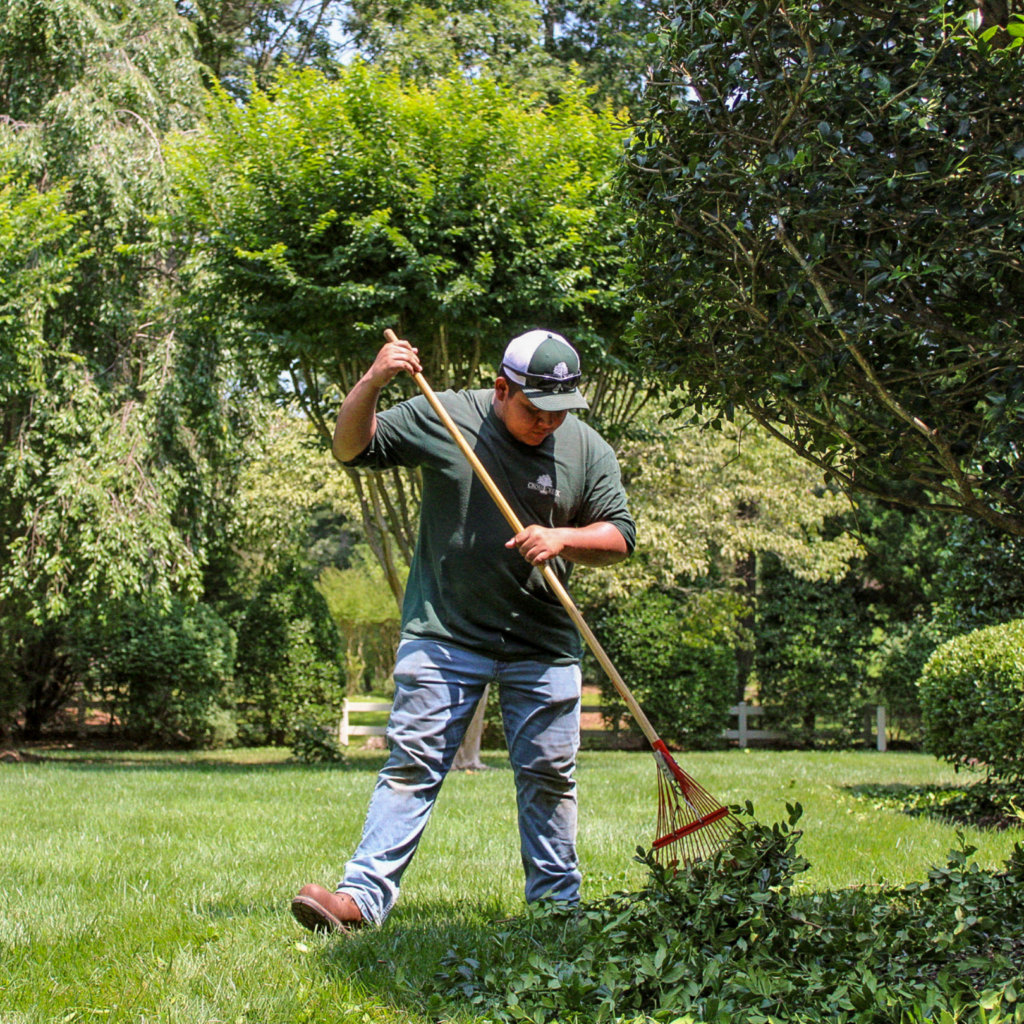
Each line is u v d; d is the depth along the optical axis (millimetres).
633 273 3148
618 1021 2432
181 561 12133
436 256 9281
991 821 7230
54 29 11766
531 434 3305
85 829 5824
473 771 11250
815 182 2656
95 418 11570
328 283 9750
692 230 2984
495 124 9930
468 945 3115
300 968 2910
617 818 6504
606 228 9867
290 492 15633
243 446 13359
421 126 9844
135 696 15328
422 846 5297
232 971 2879
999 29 2604
